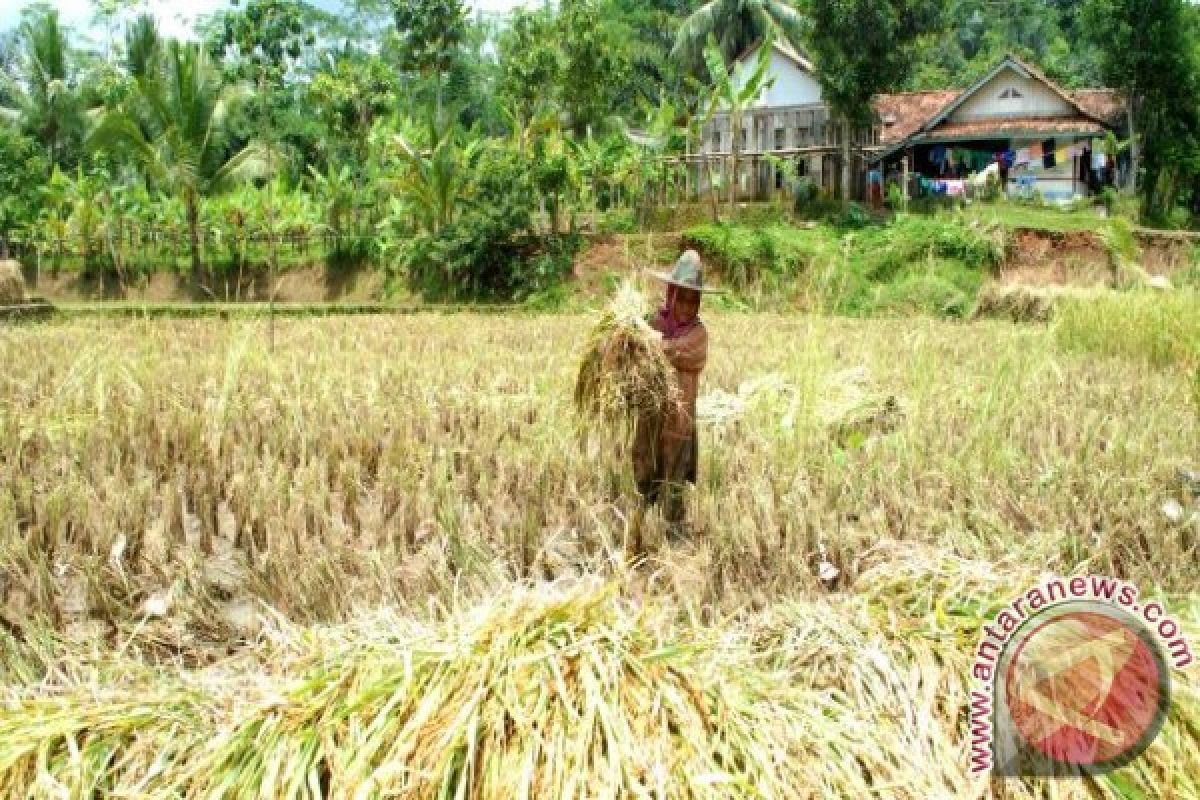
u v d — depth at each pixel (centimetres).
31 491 575
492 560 514
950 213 3003
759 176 3503
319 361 1127
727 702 331
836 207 3145
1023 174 3366
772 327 1806
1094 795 331
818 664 380
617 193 3403
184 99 3094
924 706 346
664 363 551
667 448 578
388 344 1484
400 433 741
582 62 3241
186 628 456
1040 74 3306
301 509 576
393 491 610
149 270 3509
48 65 4188
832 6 2962
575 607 364
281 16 4412
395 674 331
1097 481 603
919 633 381
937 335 1534
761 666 386
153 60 3225
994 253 2723
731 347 1409
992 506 587
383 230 3419
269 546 536
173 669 412
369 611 409
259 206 3462
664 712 318
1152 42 3180
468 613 379
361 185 3797
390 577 482
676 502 582
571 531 572
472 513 586
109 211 3488
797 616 414
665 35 4906
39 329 1652
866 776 330
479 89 5394
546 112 3120
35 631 427
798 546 528
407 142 3145
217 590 502
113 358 1001
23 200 3619
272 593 477
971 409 841
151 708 341
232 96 3269
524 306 2833
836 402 802
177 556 527
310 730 314
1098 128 3219
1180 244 2786
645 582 505
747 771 307
